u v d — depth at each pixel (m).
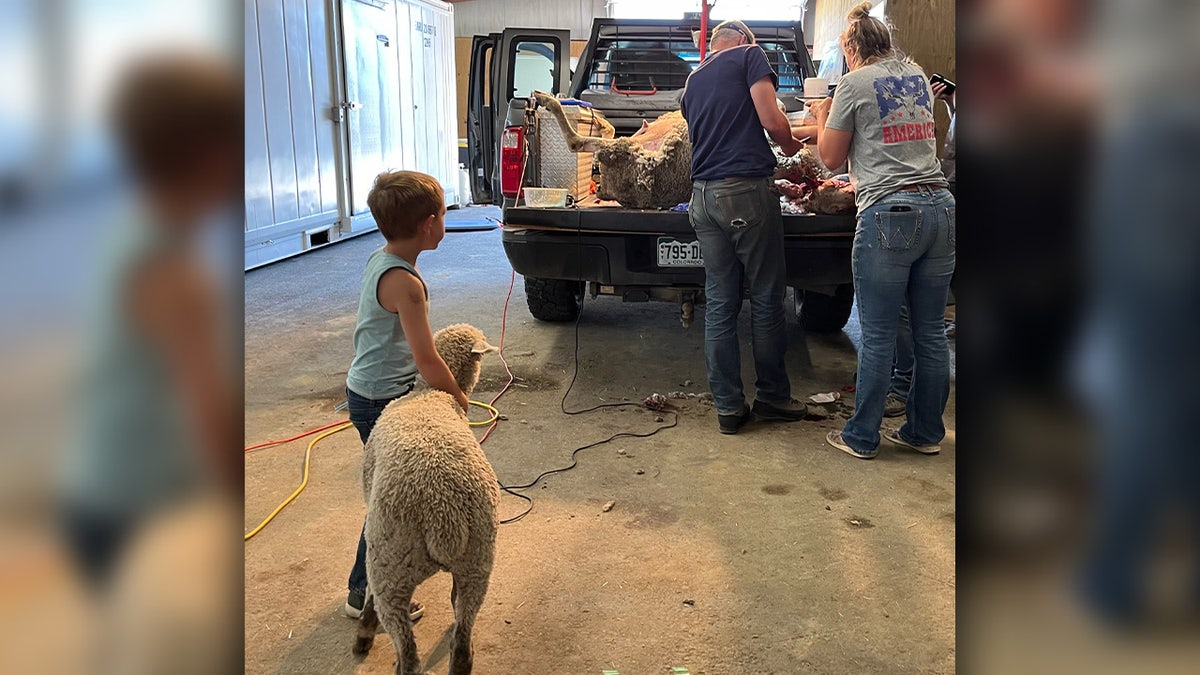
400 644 1.69
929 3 4.71
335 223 8.73
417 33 10.48
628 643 2.04
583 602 2.22
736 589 2.28
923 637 2.05
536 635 2.07
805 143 3.80
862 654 1.99
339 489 2.94
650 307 5.96
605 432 3.51
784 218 3.47
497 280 6.85
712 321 3.41
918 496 2.86
